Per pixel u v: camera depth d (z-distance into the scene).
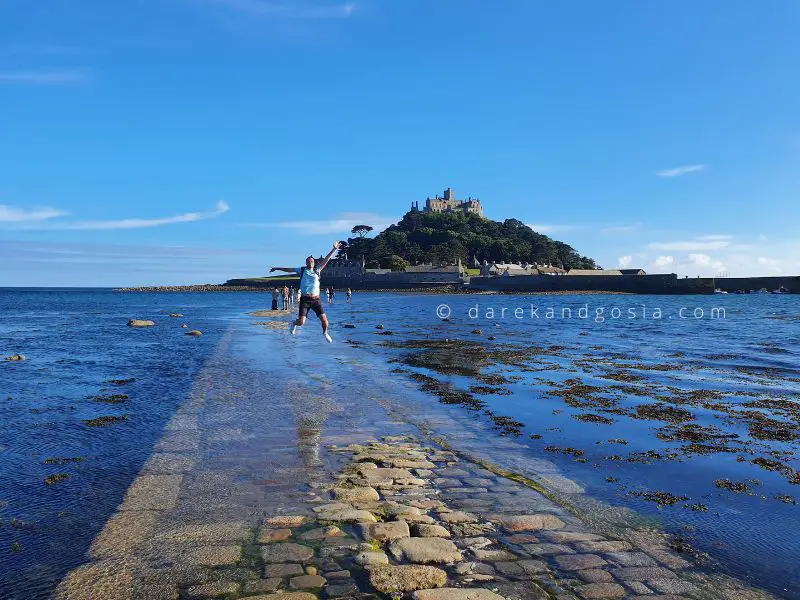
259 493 5.73
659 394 11.67
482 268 187.62
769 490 6.04
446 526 4.98
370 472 6.44
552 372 14.70
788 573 4.22
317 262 13.90
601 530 4.96
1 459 6.89
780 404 10.68
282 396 10.96
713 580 4.10
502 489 5.97
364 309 59.16
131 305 81.06
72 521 5.02
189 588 3.89
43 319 43.62
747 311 62.88
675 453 7.41
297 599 3.73
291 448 7.39
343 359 16.94
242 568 4.17
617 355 18.72
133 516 5.11
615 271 192.00
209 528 4.87
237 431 8.25
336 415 9.35
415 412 9.71
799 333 29.86
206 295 166.00
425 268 191.88
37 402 10.40
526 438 8.12
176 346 21.02
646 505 5.57
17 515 5.17
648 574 4.17
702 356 18.62
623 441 8.00
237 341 22.97
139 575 4.07
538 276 166.38
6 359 16.91
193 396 10.92
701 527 5.05
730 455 7.34
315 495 5.70
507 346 21.48
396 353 18.73
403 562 4.28
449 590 3.88
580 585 3.99
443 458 7.07
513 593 3.86
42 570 4.15
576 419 9.34
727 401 10.97
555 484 6.16
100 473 6.36
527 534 4.84
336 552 4.43
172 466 6.60
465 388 12.14
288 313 48.19
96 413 9.44
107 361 16.53
